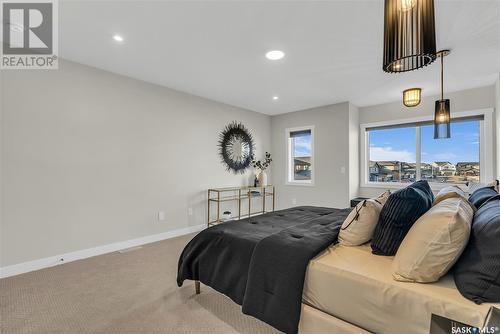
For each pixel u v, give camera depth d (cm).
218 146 454
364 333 120
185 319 180
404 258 121
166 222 378
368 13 196
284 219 243
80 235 295
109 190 319
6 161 248
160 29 220
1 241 245
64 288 224
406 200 146
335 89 378
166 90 376
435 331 101
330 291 133
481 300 100
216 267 188
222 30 221
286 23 210
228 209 476
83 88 296
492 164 354
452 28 211
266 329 169
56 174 278
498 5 182
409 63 125
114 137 322
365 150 476
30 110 261
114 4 186
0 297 208
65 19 206
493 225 108
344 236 171
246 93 402
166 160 378
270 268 153
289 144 543
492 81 341
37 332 165
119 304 199
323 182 479
